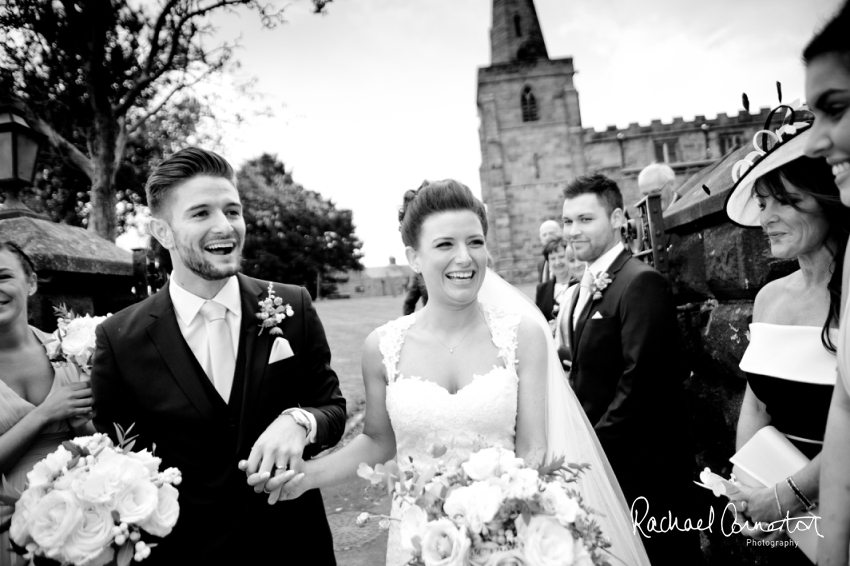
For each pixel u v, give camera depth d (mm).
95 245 4012
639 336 2434
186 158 1951
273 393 1998
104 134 9383
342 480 1966
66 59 9406
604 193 2898
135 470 1534
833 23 1127
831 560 1372
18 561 1919
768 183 1729
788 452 1699
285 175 43344
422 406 1869
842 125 1156
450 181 1957
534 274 40375
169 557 1849
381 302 26531
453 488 1316
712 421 2961
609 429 2414
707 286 2973
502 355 1939
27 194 13562
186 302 2004
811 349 1691
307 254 41188
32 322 3271
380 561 3281
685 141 40500
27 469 2123
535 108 41156
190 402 1902
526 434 1915
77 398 2146
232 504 1888
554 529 1218
